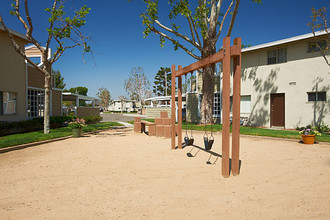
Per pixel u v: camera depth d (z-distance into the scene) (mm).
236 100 3799
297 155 5281
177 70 6414
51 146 7156
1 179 3820
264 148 6293
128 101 62750
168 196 2979
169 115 22484
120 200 2875
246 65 13172
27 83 12086
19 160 5219
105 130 12516
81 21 9328
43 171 4285
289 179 3555
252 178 3674
